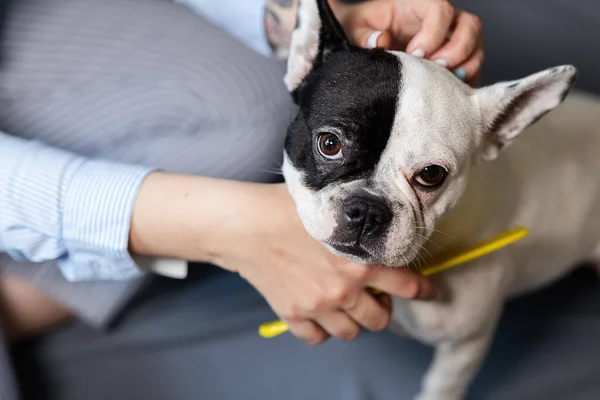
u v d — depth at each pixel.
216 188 0.95
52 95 1.23
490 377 1.31
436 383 1.19
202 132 1.25
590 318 1.41
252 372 1.28
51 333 1.31
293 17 1.19
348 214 0.85
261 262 0.96
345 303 0.95
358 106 0.85
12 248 1.02
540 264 1.27
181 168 1.23
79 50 1.25
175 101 1.25
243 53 1.30
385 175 0.87
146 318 1.34
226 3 1.27
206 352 1.30
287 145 0.94
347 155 0.87
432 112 0.86
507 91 0.93
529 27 1.80
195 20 1.33
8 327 1.23
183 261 1.05
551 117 1.30
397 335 1.34
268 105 1.27
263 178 1.29
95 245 0.98
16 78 1.23
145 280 1.28
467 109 0.92
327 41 0.94
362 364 1.29
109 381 1.25
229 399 1.25
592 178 1.29
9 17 1.24
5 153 1.00
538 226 1.21
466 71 1.01
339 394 1.25
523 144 1.23
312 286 0.94
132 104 1.24
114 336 1.31
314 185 0.89
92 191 0.96
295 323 1.00
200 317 1.35
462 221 1.04
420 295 0.96
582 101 1.38
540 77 0.91
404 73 0.87
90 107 1.24
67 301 1.20
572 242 1.30
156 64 1.26
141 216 0.96
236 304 1.38
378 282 0.93
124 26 1.28
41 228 0.98
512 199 1.15
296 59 0.97
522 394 1.28
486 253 1.05
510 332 1.38
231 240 0.95
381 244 0.86
